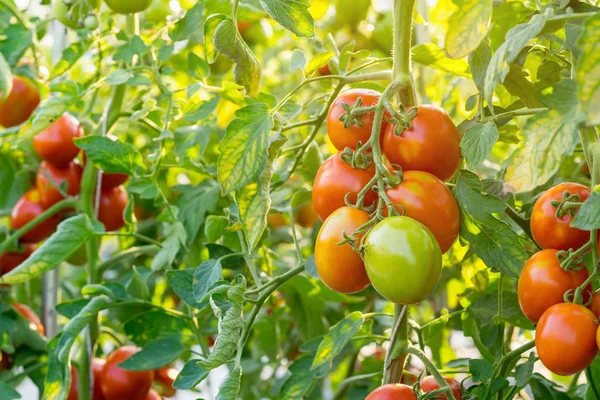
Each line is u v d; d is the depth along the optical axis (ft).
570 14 2.93
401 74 3.28
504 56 2.92
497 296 3.85
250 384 5.34
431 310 5.64
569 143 2.95
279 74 6.36
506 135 3.62
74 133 4.52
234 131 3.25
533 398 3.83
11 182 4.93
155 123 4.62
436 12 4.08
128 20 4.39
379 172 3.08
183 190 4.37
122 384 4.33
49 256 3.96
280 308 4.63
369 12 5.78
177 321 4.08
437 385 3.52
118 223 4.68
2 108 4.72
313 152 4.12
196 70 4.17
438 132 3.16
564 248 3.22
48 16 4.75
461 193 3.23
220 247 3.85
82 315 3.96
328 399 5.38
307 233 5.95
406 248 2.95
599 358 3.61
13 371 4.74
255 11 4.51
